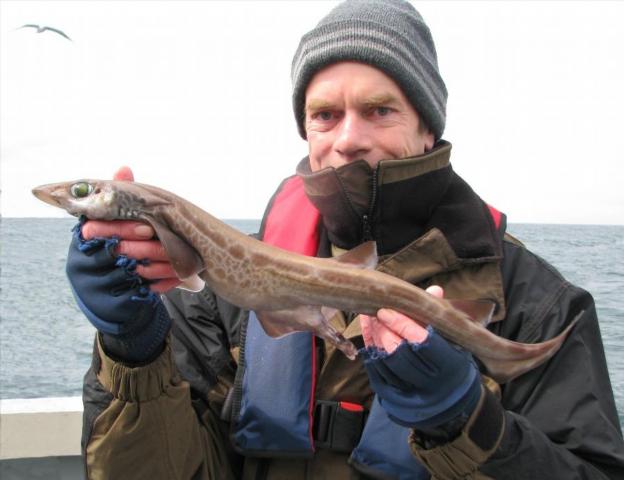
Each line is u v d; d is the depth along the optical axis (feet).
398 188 2.10
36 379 8.60
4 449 3.21
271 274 2.01
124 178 1.95
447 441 1.73
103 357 1.83
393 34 2.07
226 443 2.23
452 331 1.98
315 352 2.14
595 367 2.01
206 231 1.95
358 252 2.06
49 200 1.86
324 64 2.12
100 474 1.87
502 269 2.20
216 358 2.23
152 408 1.83
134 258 1.72
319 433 2.06
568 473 1.76
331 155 2.17
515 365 1.96
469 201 2.25
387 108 2.11
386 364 1.68
